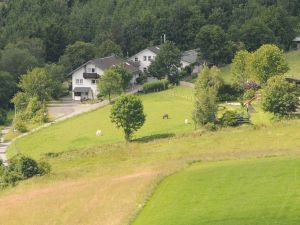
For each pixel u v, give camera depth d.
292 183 60.19
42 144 116.94
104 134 117.06
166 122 118.56
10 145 124.44
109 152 96.88
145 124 118.75
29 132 133.88
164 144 96.50
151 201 61.97
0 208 70.00
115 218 59.06
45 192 73.81
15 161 87.31
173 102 145.88
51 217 63.53
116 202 63.97
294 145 83.88
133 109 104.38
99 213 61.81
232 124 102.25
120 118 104.12
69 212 63.97
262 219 51.53
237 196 58.31
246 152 80.19
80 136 118.50
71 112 153.00
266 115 107.69
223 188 61.53
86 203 65.81
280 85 103.25
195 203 58.22
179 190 63.19
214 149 88.44
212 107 105.31
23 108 162.00
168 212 57.00
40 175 84.50
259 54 135.25
